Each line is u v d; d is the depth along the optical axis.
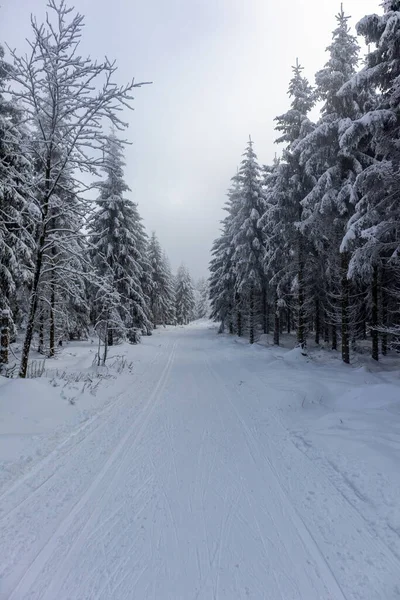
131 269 23.77
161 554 3.14
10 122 10.33
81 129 7.80
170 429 6.71
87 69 7.29
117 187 22.78
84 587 2.75
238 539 3.36
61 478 4.65
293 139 16.27
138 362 16.73
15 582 2.80
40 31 7.08
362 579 2.82
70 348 20.59
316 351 19.09
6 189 9.86
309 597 2.64
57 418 7.00
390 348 19.94
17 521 3.66
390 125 9.77
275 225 17.20
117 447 5.77
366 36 10.05
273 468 4.94
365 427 6.23
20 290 12.66
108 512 3.84
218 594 2.67
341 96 12.77
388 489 4.11
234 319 33.00
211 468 4.96
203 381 11.86
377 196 10.16
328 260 15.73
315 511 3.84
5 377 8.54
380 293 17.44
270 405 8.34
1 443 5.42
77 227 8.99
